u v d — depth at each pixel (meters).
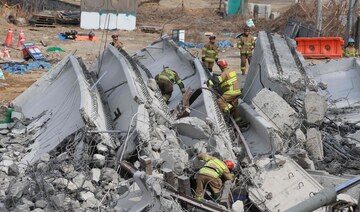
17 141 22.53
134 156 18.38
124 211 15.40
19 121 24.64
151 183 15.29
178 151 17.73
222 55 47.28
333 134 23.38
